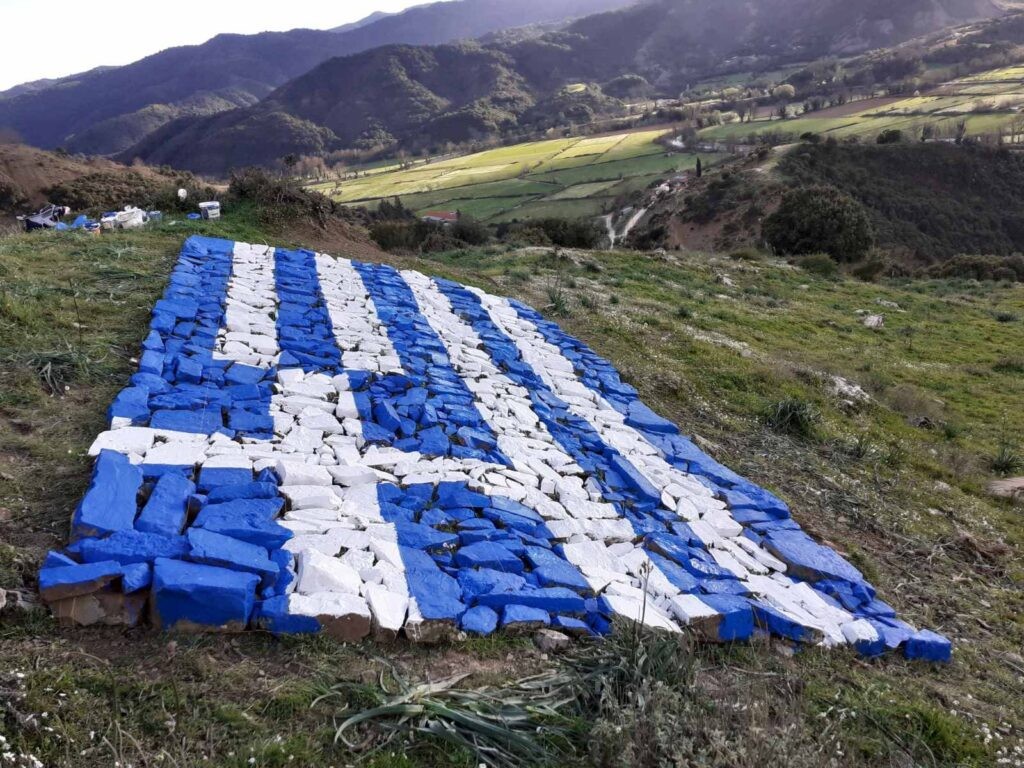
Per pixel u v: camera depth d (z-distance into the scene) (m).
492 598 4.44
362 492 5.32
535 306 13.74
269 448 5.65
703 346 13.27
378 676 3.74
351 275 11.67
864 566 6.59
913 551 7.26
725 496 7.07
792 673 4.60
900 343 19.30
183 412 5.89
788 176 58.34
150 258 10.43
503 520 5.43
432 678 3.84
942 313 24.64
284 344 8.02
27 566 3.85
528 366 9.51
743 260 28.72
